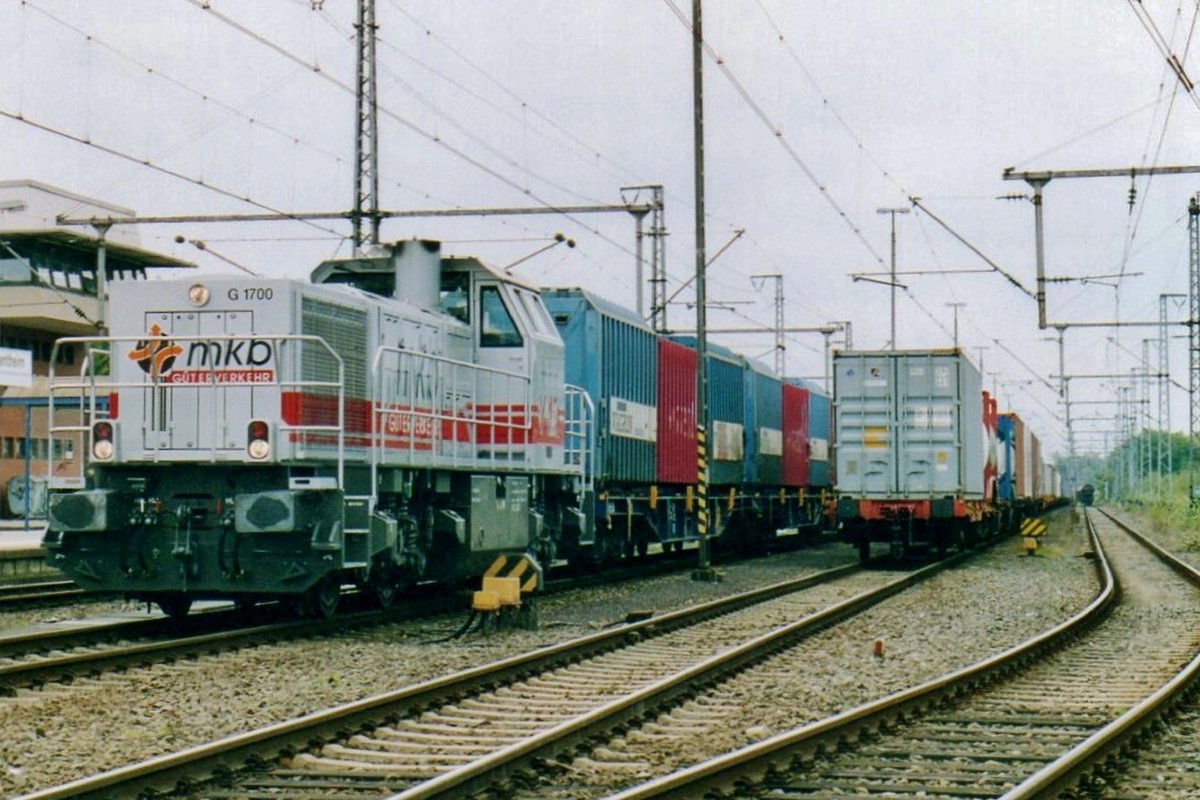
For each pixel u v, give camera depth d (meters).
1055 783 7.82
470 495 18.03
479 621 15.86
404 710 10.10
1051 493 90.00
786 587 22.61
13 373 37.94
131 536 14.95
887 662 13.96
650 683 12.05
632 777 8.23
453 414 17.98
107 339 15.23
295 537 14.62
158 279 15.48
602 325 24.41
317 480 14.70
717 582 25.19
